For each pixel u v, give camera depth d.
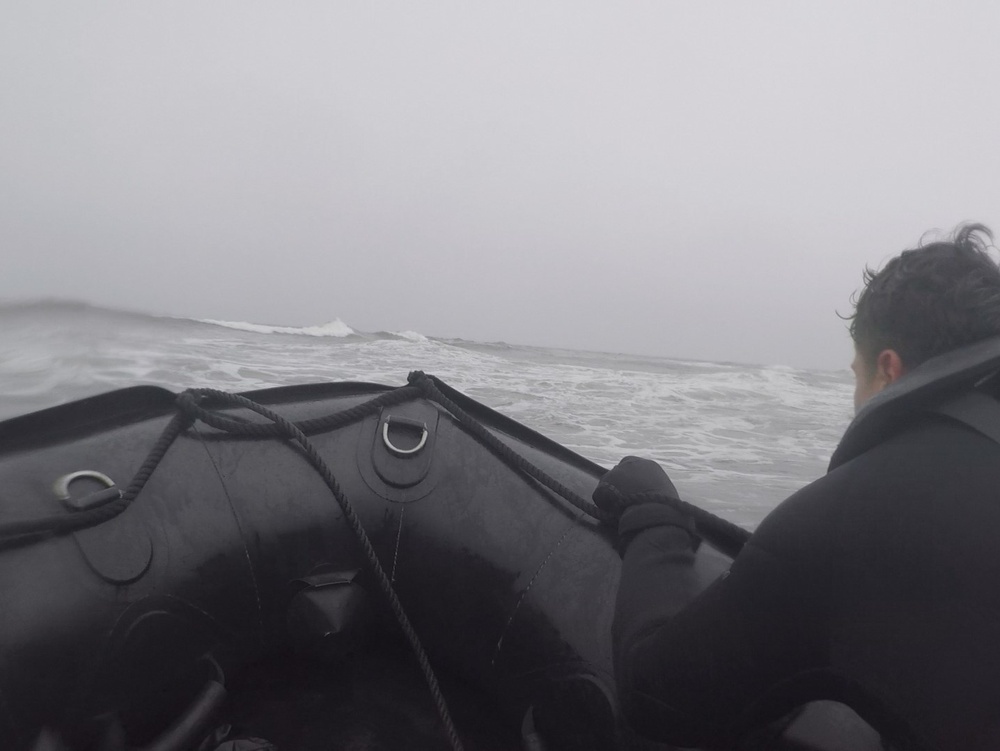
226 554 1.63
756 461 6.57
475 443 1.98
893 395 0.85
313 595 1.71
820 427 9.52
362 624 1.78
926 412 0.84
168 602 1.50
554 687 1.59
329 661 1.75
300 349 15.30
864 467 0.85
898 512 0.80
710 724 0.98
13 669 1.23
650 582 1.21
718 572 1.29
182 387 7.72
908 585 0.78
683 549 1.30
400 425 1.98
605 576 1.65
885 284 0.95
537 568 1.74
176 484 1.62
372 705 1.84
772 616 0.88
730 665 0.92
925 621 0.77
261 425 1.79
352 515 1.75
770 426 9.41
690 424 8.95
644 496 1.40
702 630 0.95
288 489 1.78
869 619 0.81
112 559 1.42
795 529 0.87
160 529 1.54
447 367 13.84
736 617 0.91
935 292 0.89
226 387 7.95
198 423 1.78
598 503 1.55
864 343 0.98
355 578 1.81
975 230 0.94
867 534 0.81
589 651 1.56
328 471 1.78
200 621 1.57
